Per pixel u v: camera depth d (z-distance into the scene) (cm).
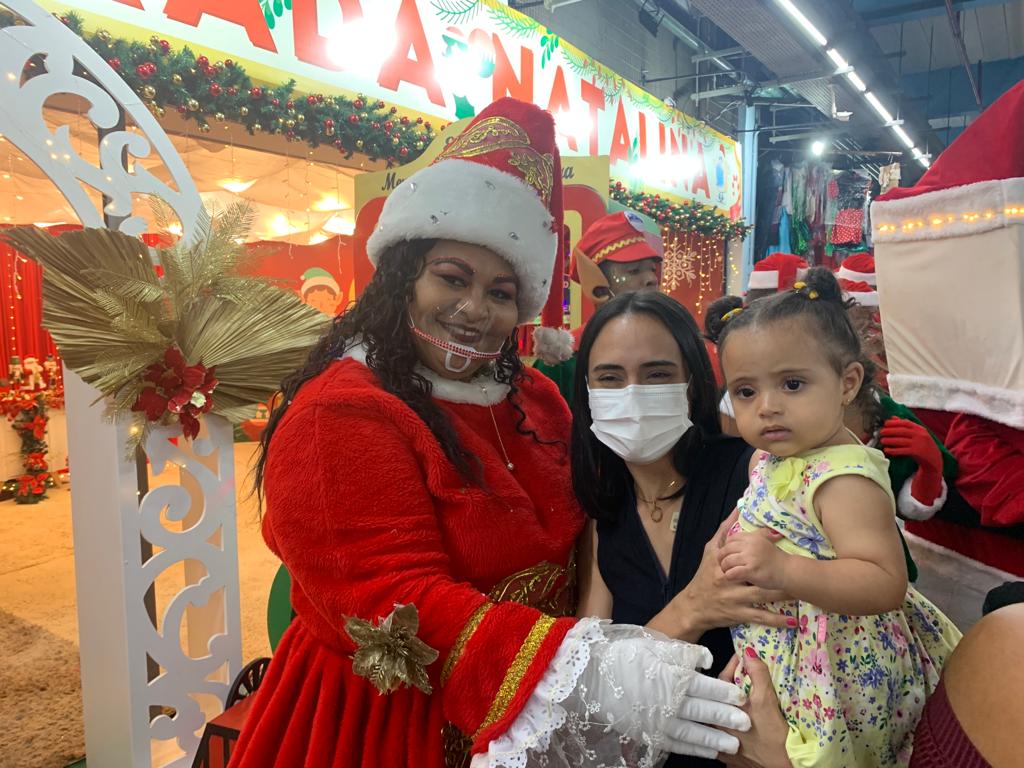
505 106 143
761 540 103
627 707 102
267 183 471
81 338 182
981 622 82
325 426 115
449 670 106
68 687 307
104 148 191
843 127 903
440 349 134
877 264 227
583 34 704
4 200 492
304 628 133
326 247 579
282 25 362
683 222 695
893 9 708
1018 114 189
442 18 450
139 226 198
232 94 319
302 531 111
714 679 107
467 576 123
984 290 193
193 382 195
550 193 145
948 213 201
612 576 136
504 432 144
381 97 416
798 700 104
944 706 79
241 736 131
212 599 223
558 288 208
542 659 103
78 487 200
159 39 299
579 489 136
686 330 128
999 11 780
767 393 109
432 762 118
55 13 270
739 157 848
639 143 655
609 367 127
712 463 132
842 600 98
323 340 140
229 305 205
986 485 191
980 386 196
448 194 129
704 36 854
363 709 122
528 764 103
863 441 185
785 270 251
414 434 120
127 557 195
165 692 204
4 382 632
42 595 408
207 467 215
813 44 613
